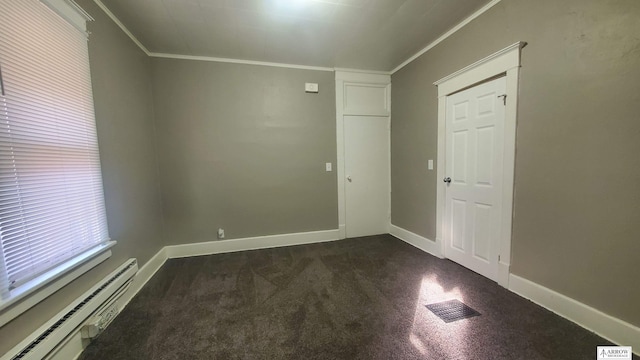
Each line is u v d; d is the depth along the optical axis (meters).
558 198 1.71
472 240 2.46
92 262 1.65
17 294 1.13
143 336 1.64
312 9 2.13
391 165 3.77
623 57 1.36
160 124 2.97
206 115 3.10
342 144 3.59
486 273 2.32
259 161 3.30
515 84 1.93
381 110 3.70
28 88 1.27
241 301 2.05
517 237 2.00
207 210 3.17
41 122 1.33
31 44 1.29
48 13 1.39
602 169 1.48
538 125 1.80
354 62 3.33
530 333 1.57
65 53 1.51
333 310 1.89
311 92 3.43
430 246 3.03
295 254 3.10
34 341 1.19
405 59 3.27
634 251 1.37
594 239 1.54
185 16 2.19
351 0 2.02
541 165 1.80
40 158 1.32
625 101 1.37
